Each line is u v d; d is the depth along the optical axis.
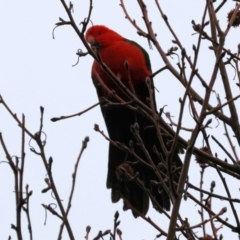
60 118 8.04
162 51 8.70
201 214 8.09
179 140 8.44
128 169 8.54
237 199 7.84
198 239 7.75
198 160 8.66
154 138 11.59
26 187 6.10
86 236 6.90
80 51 8.18
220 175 8.03
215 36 8.52
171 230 6.43
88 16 7.59
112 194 10.77
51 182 6.32
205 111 7.08
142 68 11.48
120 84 8.15
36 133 6.39
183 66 7.84
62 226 6.19
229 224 7.75
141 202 10.45
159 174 7.53
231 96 8.66
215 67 7.21
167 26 8.75
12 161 6.12
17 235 5.90
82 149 6.43
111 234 6.80
